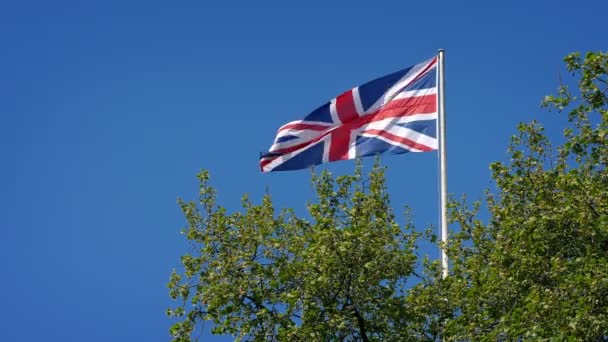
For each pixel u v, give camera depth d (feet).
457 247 121.08
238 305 118.73
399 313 115.96
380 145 134.51
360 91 136.05
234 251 122.31
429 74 136.46
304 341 112.16
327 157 135.44
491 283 107.24
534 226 107.55
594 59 114.01
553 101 115.75
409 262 117.50
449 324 108.88
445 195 125.49
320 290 115.24
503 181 120.47
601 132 111.65
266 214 125.08
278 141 135.54
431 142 133.69
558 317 96.02
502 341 101.81
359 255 114.93
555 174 118.32
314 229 119.96
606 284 96.37
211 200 125.70
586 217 105.40
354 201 120.88
